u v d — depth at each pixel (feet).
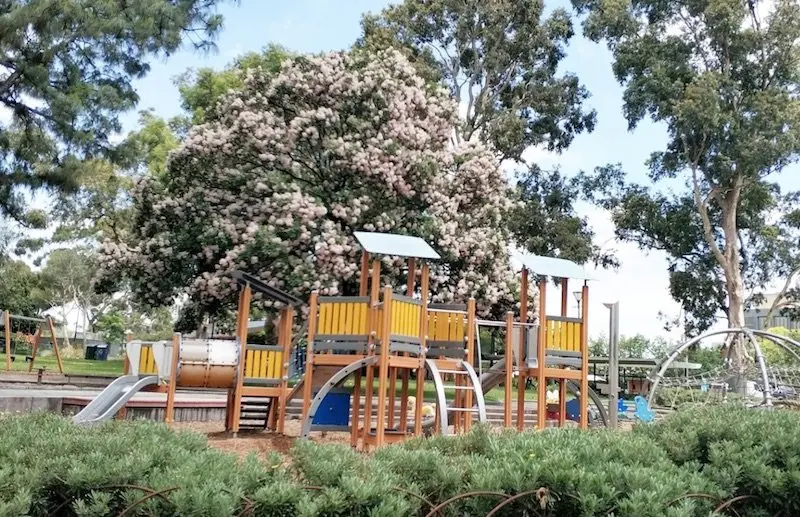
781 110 90.02
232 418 38.14
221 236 59.41
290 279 55.77
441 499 13.15
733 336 98.53
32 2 51.98
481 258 63.93
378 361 31.78
